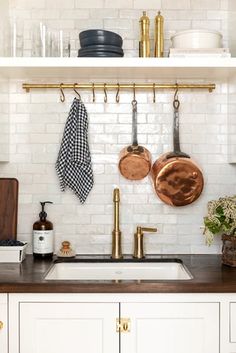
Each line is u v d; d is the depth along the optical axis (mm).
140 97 2668
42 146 2662
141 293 1984
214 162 2662
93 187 2666
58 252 2592
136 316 1995
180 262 2492
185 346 2000
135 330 1993
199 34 2350
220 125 2658
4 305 1984
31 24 2627
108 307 1994
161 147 2664
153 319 1998
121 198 2666
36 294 1987
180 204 2557
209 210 2367
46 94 2660
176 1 2666
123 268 2529
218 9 2660
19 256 2439
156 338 1999
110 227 2666
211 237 2336
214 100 2664
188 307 1999
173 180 2525
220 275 2146
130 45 2662
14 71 2469
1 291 1969
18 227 2666
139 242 2574
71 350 1998
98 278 2520
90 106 2660
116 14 2662
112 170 2666
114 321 1993
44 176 2666
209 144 2660
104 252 2664
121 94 2662
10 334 1986
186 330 2002
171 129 2670
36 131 2660
